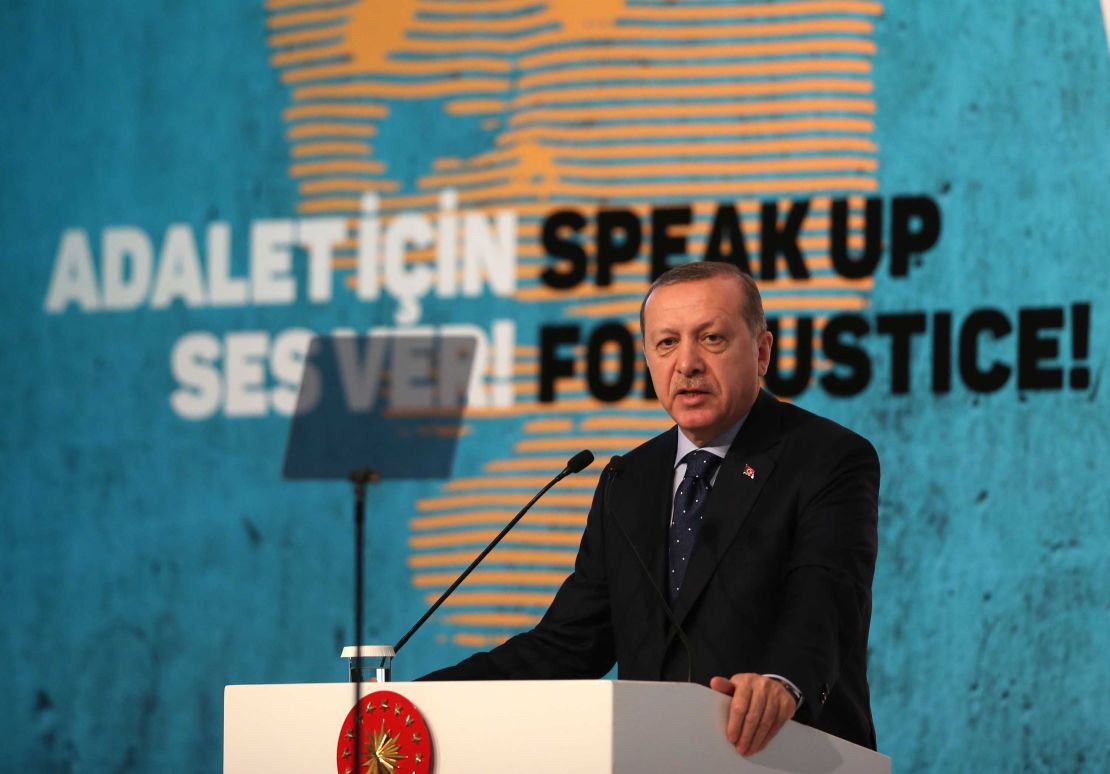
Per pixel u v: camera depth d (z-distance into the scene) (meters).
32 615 15.53
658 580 7.43
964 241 13.52
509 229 14.80
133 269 15.84
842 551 6.99
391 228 15.14
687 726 5.71
